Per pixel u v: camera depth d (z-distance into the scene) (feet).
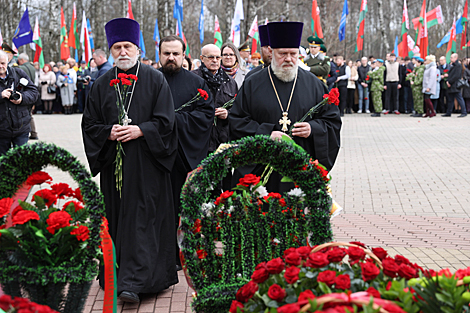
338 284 7.47
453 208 22.68
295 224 10.19
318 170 9.95
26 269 9.05
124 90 13.93
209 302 9.50
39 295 9.09
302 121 14.64
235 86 20.70
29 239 9.14
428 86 61.52
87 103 14.48
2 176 9.59
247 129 14.85
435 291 7.43
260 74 15.37
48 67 75.05
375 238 18.49
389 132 49.21
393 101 69.00
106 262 9.56
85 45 80.02
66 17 137.90
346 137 46.37
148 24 144.56
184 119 16.29
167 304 13.35
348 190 26.40
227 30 88.48
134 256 13.44
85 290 9.30
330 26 115.75
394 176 29.53
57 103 76.02
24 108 23.00
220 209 10.04
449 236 18.72
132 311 12.91
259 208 10.16
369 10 157.69
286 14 96.02
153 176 14.05
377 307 6.81
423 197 24.68
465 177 28.73
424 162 33.53
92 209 9.44
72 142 42.47
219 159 9.77
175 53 17.07
